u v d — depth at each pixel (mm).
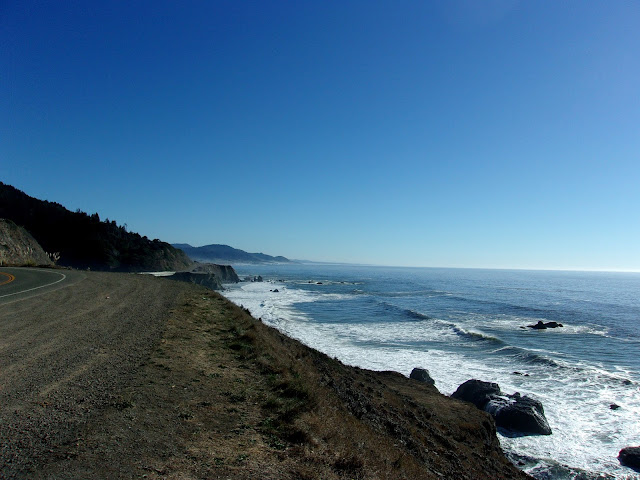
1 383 6164
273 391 7188
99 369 7129
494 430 14672
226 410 5996
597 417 17406
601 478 12883
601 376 22766
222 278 106438
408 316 44719
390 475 5762
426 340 31703
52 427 4773
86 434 4645
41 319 11414
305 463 4805
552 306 63000
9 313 12156
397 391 15875
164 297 17578
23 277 24000
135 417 5277
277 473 4426
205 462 4383
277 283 111188
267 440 5211
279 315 42375
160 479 3904
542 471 13219
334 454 5371
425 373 20719
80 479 3729
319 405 7008
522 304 65062
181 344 9422
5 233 44219
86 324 10977
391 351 27781
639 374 24109
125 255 80000
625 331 39969
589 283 169500
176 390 6480
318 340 30797
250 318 16062
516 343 33156
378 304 57188
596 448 14812
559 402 19047
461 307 58500
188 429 5156
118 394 5992
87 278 25375
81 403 5566
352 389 11719
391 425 9844
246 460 4582
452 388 20672
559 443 15156
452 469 9180
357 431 7133
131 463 4137
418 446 9328
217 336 10867
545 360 25453
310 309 50375
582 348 31562
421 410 13680
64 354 7953
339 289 92562
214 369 7887
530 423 16016
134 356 8094
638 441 15305
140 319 12039
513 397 18391
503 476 10781
